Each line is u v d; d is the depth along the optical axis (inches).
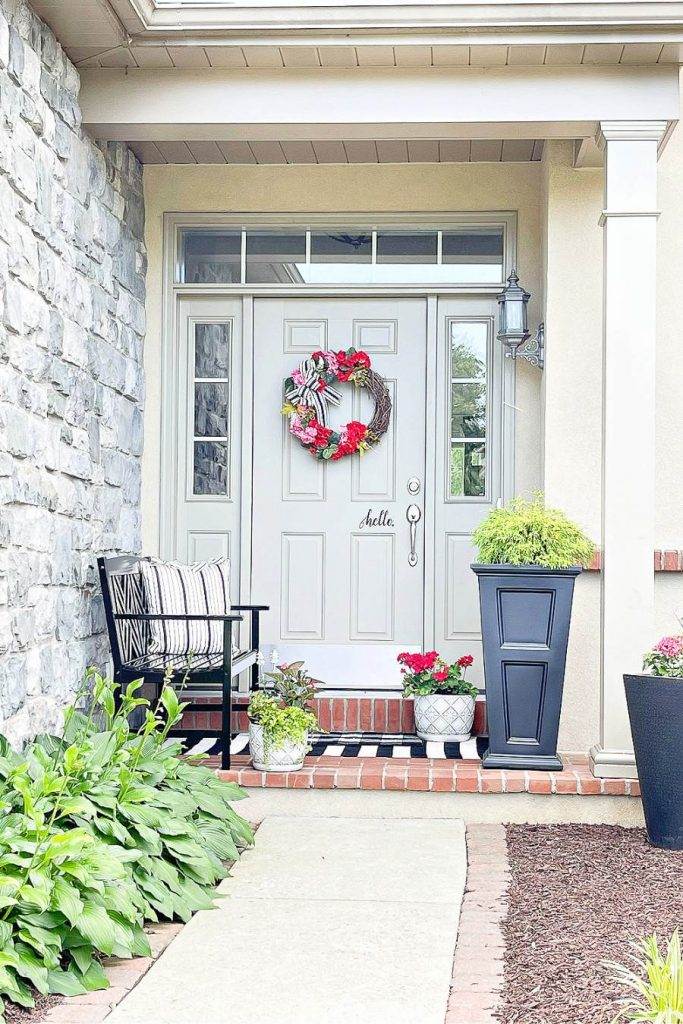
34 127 170.1
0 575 154.8
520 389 244.8
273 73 196.5
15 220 160.6
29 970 113.2
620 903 146.1
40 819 122.6
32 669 170.1
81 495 199.2
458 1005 112.7
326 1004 114.3
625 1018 106.7
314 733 238.8
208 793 169.6
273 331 252.5
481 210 246.7
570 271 227.0
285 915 143.5
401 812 192.2
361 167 248.7
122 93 196.9
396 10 181.6
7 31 156.3
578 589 223.0
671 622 222.1
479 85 195.2
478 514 248.4
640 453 192.2
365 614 250.4
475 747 222.7
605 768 190.1
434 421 248.5
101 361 211.9
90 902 121.2
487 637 196.1
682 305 227.5
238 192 249.9
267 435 253.1
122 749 159.2
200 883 150.6
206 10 182.7
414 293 248.8
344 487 251.4
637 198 193.0
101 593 211.0
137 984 121.0
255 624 238.4
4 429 155.9
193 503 252.8
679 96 205.3
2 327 154.9
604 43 183.9
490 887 153.7
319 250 252.2
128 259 233.9
